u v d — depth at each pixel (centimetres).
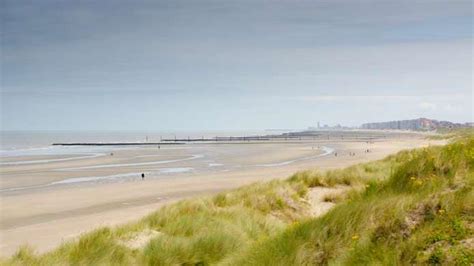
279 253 789
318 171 2117
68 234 1711
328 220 811
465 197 699
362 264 631
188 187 3014
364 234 720
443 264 543
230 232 1182
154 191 2867
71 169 4697
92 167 4925
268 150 8262
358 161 4966
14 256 1077
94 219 2014
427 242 603
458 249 555
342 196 1694
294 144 11406
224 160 5788
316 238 774
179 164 5197
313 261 727
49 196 2791
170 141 15862
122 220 1950
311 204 1686
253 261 817
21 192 3059
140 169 4603
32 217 2147
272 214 1570
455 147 1084
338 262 673
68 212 2245
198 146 10931
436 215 679
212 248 1087
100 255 1034
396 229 686
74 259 1014
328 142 12750
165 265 1022
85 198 2661
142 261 1031
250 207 1572
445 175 961
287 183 1912
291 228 867
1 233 1800
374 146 9169
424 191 853
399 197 826
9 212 2288
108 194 2789
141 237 1227
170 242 1101
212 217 1373
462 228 604
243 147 9856
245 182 3186
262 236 1179
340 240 745
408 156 2592
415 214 714
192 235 1218
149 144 13175
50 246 1530
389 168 2220
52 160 6197
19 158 6725
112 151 8925
